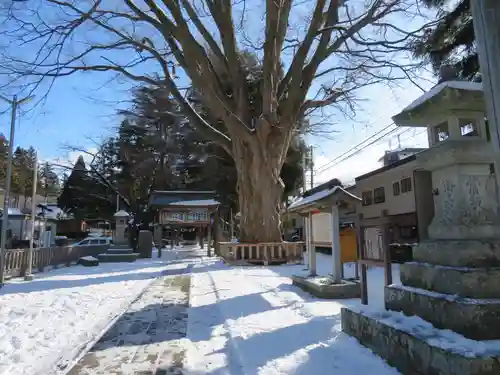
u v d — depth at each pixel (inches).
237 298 299.0
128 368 154.9
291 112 629.9
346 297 282.8
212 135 681.0
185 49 571.5
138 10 577.3
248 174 633.0
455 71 163.3
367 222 236.2
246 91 669.9
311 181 1154.7
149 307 279.4
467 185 147.6
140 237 908.0
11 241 978.1
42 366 159.6
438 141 168.9
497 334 118.6
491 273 129.2
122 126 1451.8
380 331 145.2
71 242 1529.3
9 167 470.9
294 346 170.9
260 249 609.0
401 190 727.7
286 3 589.3
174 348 180.5
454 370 104.9
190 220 932.6
